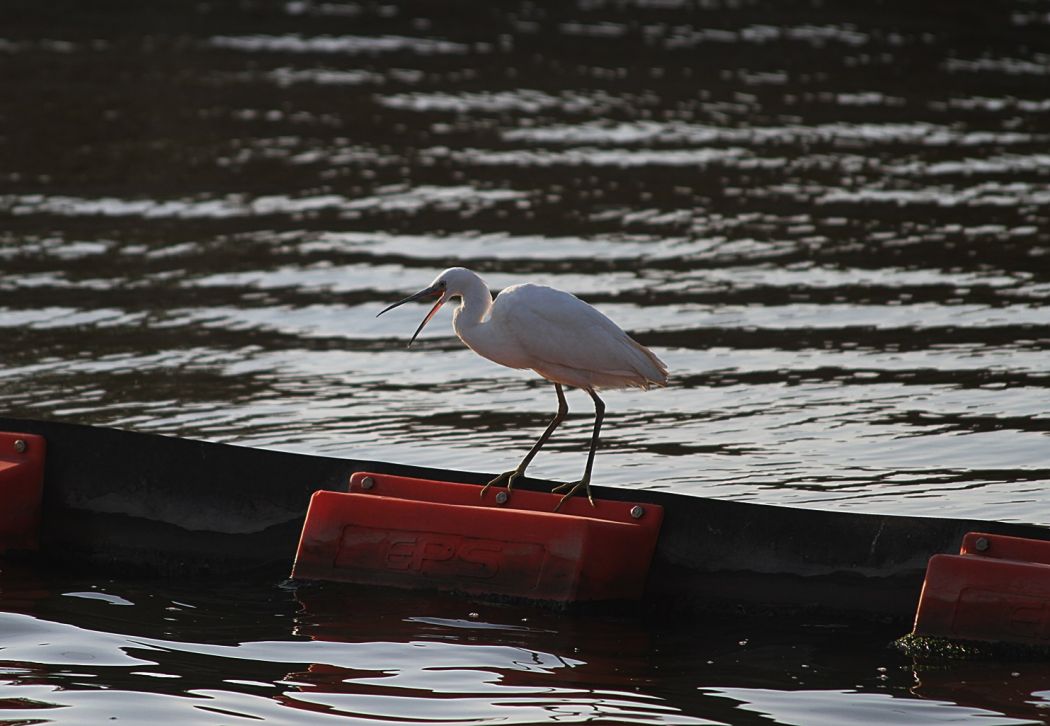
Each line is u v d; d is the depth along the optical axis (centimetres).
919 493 1134
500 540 934
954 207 2319
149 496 1061
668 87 3462
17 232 2131
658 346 1603
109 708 766
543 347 985
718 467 1212
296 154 2722
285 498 1038
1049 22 4528
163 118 3036
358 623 909
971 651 850
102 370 1495
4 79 3431
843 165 2652
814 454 1243
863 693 801
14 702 774
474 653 858
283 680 811
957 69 3747
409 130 2958
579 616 918
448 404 1410
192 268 1950
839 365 1522
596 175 2564
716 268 1952
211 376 1484
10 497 1055
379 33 4278
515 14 4656
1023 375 1472
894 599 916
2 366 1500
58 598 972
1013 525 895
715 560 947
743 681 821
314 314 1744
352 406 1392
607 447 1276
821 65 3784
